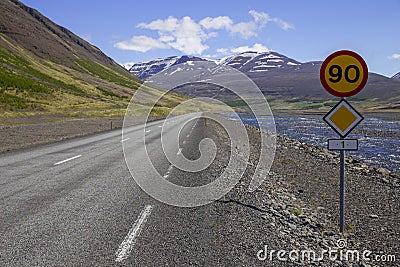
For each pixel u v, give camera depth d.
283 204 9.74
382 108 151.75
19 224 7.06
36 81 94.00
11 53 122.62
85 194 9.56
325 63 7.02
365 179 15.34
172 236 6.57
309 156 22.84
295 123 67.94
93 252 5.77
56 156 16.75
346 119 7.08
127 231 6.77
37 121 43.81
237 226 7.32
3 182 10.96
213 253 5.86
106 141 23.80
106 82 146.25
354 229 8.17
